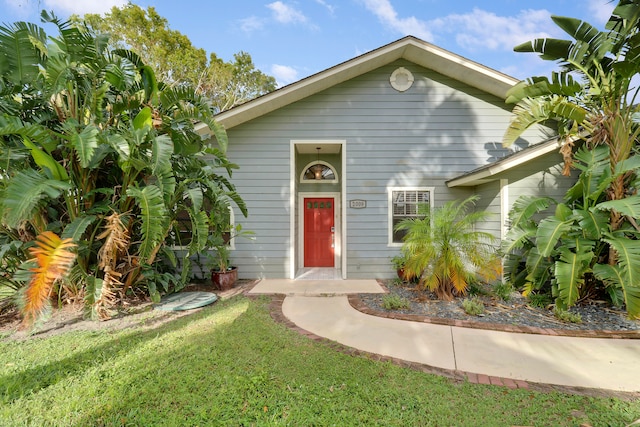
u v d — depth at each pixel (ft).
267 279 21.58
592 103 15.47
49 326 12.43
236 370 8.82
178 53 46.88
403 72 21.86
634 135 14.37
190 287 19.04
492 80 20.29
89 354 9.80
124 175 13.79
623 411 7.11
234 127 21.91
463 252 15.79
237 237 21.90
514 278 17.08
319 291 18.17
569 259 13.30
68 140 12.16
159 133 14.79
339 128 21.95
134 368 8.90
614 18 13.84
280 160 21.97
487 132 21.72
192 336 11.32
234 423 6.63
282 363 9.28
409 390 7.95
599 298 15.17
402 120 21.91
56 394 7.65
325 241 26.50
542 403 7.45
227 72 53.83
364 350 10.39
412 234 16.42
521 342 11.10
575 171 17.56
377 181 21.91
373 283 20.33
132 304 15.21
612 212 14.28
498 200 18.08
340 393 7.73
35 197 10.07
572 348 10.61
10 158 11.15
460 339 11.37
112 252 13.00
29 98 12.78
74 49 12.23
